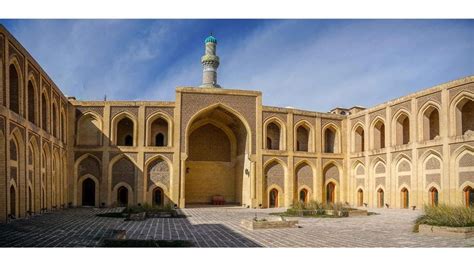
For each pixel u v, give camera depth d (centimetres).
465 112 2052
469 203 1848
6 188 1315
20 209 1490
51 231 1136
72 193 2288
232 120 2620
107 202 2291
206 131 2828
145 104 2378
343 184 2720
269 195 2505
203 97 2420
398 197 2283
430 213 1234
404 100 2248
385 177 2388
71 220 1457
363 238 1036
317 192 2628
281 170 2558
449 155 1942
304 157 2612
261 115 2511
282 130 2583
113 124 2358
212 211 2059
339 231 1186
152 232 1139
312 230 1212
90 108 2359
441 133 1995
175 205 2300
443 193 1962
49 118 1911
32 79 1652
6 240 962
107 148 2328
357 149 2705
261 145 2491
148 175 2355
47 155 1884
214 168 2809
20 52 1488
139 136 2359
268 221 1262
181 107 2384
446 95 1973
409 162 2211
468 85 1858
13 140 1448
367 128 2567
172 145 2375
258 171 2458
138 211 1734
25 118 1529
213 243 938
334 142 2791
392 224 1402
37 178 1706
